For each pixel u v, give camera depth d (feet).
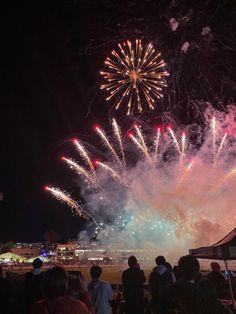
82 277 18.83
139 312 27.53
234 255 25.50
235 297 28.89
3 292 17.53
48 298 11.91
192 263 14.53
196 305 13.62
